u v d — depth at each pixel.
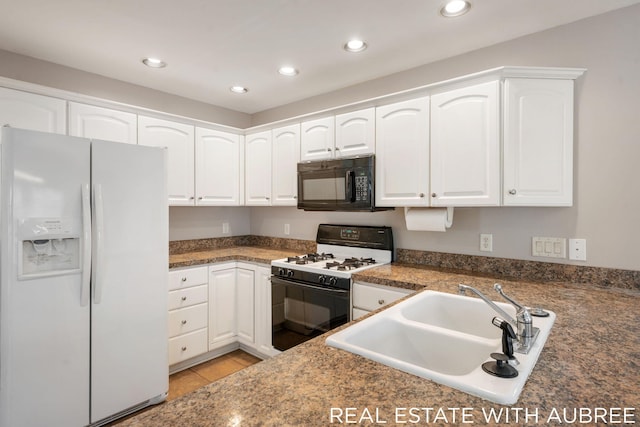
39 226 1.61
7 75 2.18
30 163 1.59
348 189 2.36
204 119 3.24
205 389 0.77
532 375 0.83
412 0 1.64
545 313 1.26
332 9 1.72
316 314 2.30
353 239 2.68
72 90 2.44
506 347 0.87
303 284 2.36
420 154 2.09
